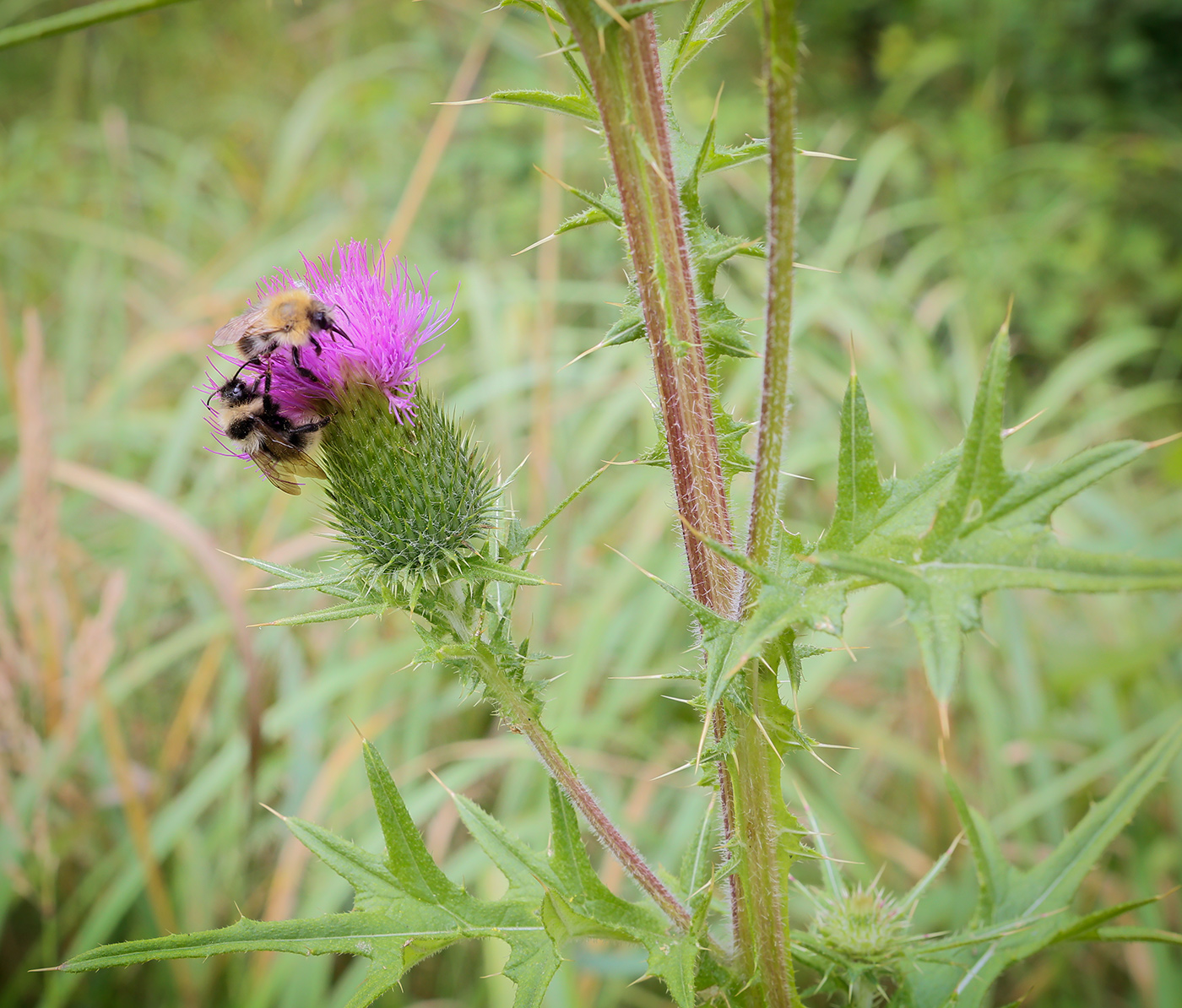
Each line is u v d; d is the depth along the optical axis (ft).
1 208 21.29
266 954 12.33
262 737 13.37
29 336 12.94
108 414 16.72
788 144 4.35
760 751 5.27
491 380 15.57
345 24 25.02
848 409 4.54
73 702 12.43
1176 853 13.05
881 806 15.12
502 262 21.06
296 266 18.72
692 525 5.27
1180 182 27.94
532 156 22.62
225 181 24.67
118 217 20.44
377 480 6.33
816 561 4.23
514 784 13.32
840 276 18.37
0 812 12.44
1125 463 4.04
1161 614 15.48
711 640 4.63
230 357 7.32
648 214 4.85
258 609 15.44
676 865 12.24
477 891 11.89
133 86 29.50
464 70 17.35
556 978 10.80
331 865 5.67
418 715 14.53
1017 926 6.15
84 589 16.65
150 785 14.37
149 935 13.47
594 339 18.60
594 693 15.39
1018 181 26.04
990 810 13.64
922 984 6.55
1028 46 28.81
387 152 23.53
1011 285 23.17
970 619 3.96
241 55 29.91
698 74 27.07
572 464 15.97
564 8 4.59
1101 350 18.92
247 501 16.61
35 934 14.07
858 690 15.87
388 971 5.39
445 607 6.17
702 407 5.14
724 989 5.71
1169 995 11.92
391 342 7.02
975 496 4.14
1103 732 13.69
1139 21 28.63
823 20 30.68
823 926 6.38
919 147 26.16
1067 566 3.87
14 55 29.68
